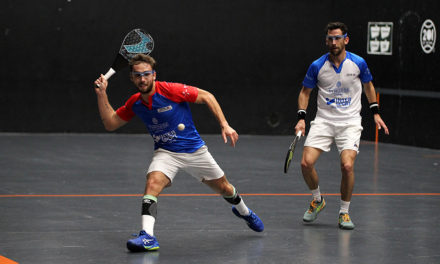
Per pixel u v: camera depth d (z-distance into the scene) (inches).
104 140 634.8
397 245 269.6
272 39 691.4
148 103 258.7
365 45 663.1
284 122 699.4
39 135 661.3
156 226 301.4
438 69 598.2
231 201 277.9
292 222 313.7
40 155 532.1
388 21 641.6
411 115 624.4
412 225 308.0
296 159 535.2
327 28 303.0
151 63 254.2
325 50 695.7
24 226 298.4
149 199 256.4
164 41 677.3
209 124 691.4
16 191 385.1
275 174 459.5
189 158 264.2
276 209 345.7
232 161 518.0
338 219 317.4
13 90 662.5
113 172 458.0
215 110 257.9
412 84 622.2
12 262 238.5
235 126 695.7
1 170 458.0
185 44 680.4
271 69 693.3
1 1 650.8
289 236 284.2
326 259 247.1
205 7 679.1
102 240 273.6
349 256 251.6
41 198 366.0
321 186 415.2
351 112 309.0
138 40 268.2
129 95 673.0
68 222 307.6
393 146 628.4
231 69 689.0
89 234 284.0
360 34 667.4
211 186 274.1
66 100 671.8
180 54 681.0
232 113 693.9
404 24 627.2
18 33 657.0
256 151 579.5
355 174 463.8
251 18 686.5
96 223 306.3
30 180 422.0
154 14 673.0
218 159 527.2
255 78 692.7
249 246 266.2
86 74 671.8
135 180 428.8
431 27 602.5
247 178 442.3
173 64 680.4
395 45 636.1
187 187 402.9
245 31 687.7
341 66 305.6
